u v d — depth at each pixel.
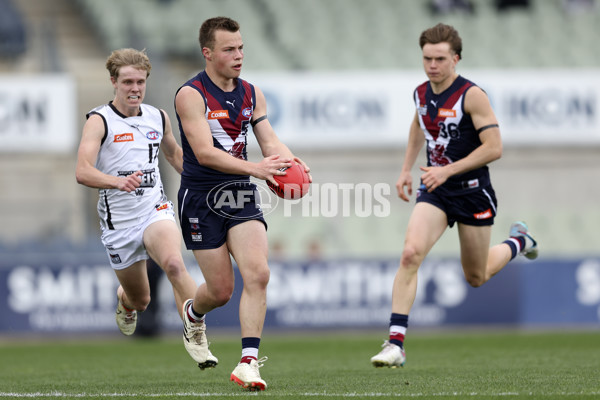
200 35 17.73
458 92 20.27
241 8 60.03
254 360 17.45
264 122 18.52
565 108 51.12
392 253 51.66
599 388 17.80
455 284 43.34
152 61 50.09
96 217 50.62
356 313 43.19
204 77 17.83
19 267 42.53
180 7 60.00
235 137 18.00
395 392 17.31
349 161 53.22
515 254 23.09
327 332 43.03
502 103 51.22
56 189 52.97
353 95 51.34
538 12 60.97
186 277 19.08
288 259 43.38
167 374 23.50
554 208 53.56
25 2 59.53
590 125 51.16
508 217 53.22
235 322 43.09
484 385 18.53
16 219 50.50
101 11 59.53
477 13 60.84
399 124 51.22
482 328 43.22
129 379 22.05
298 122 51.34
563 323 43.69
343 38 59.47
